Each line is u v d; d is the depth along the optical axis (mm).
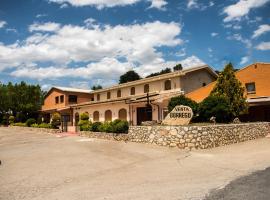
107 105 33656
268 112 27844
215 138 16812
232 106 23188
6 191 8570
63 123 38312
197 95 30906
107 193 7848
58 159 14266
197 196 7109
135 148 17016
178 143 16312
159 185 8484
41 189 8680
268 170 9820
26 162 13797
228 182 8414
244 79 29656
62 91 47312
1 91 54500
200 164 11641
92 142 21656
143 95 30344
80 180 9711
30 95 55875
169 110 21750
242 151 14797
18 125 47500
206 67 33750
